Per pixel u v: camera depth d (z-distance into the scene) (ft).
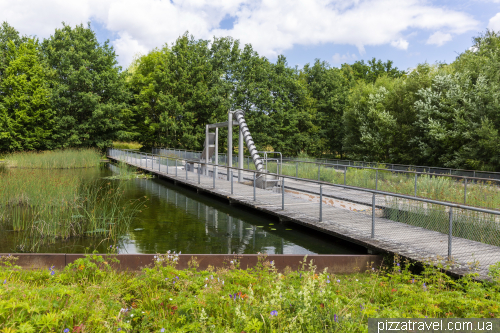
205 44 119.75
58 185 35.04
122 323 8.79
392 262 18.29
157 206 38.47
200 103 110.93
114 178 63.31
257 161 50.49
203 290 11.02
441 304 11.32
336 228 24.44
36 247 23.07
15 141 105.29
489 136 55.67
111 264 16.65
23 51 112.16
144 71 132.57
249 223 30.35
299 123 121.80
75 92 111.55
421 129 73.82
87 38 119.14
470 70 68.80
